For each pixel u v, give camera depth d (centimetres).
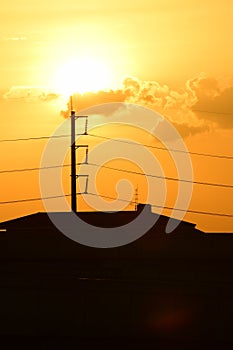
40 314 4934
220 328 4778
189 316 4816
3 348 4472
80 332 4884
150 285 5203
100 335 4859
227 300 4803
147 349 4481
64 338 4822
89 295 4922
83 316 4903
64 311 4919
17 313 4953
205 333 4781
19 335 4903
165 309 4844
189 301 4828
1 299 4978
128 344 4612
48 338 4822
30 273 6862
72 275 6988
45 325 4916
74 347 4509
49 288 4966
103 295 4906
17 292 4978
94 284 5106
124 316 4869
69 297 4934
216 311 4803
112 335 4847
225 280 6850
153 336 4822
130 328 4844
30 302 4956
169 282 5559
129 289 4928
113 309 4881
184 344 4644
